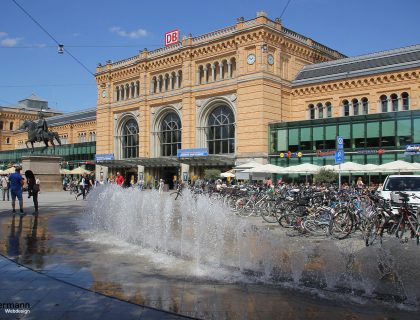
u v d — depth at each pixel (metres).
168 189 55.62
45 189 45.03
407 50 44.38
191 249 12.09
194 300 7.43
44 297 7.35
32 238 13.98
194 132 53.66
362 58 47.69
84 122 86.06
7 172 59.00
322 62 56.41
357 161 41.38
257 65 46.50
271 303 7.38
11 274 8.91
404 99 41.75
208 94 51.88
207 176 45.50
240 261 10.55
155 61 59.00
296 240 14.44
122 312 6.68
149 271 9.44
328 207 16.56
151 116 60.22
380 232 14.27
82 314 6.53
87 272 9.21
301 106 49.50
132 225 16.58
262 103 46.06
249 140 47.16
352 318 6.73
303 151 44.84
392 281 8.70
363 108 44.56
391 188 18.73
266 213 20.77
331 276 9.15
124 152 66.38
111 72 66.94
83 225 17.58
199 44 52.62
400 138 38.88
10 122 116.69
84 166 79.81
